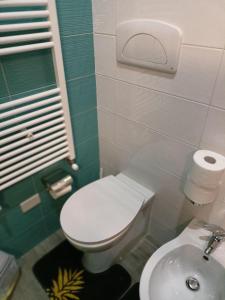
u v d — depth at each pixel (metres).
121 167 1.54
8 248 1.42
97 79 1.33
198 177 0.89
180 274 1.11
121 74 1.17
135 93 1.16
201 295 1.04
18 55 0.97
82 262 1.45
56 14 0.94
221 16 0.72
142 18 0.93
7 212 1.30
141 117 1.20
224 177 0.96
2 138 1.05
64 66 1.15
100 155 1.69
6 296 1.27
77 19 1.09
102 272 1.41
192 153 1.06
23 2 0.82
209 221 1.16
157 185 1.35
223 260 0.96
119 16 1.01
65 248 1.56
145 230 1.60
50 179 1.40
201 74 0.86
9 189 1.23
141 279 0.93
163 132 1.13
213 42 0.78
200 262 1.06
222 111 0.86
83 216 1.20
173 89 0.98
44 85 1.12
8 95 1.01
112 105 1.33
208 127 0.94
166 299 1.01
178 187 1.23
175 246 1.04
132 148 1.37
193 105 0.94
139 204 1.28
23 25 0.87
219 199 1.04
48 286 1.35
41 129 1.15
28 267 1.45
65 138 1.28
